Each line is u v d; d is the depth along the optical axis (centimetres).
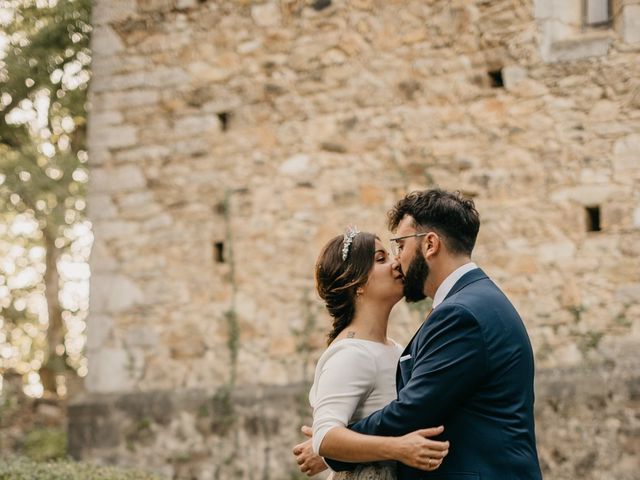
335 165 692
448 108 664
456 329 275
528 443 277
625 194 611
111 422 718
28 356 1398
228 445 689
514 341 279
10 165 1015
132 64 754
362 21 693
